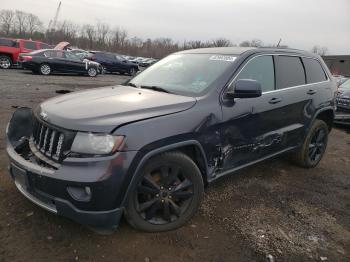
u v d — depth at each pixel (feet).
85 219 9.25
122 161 9.14
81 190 9.09
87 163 8.96
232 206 13.00
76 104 10.62
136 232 10.68
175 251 10.07
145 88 13.25
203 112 11.12
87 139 9.07
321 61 18.17
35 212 11.19
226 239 10.86
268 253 10.39
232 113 12.04
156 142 9.73
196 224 11.49
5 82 44.37
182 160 10.55
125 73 85.61
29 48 69.26
